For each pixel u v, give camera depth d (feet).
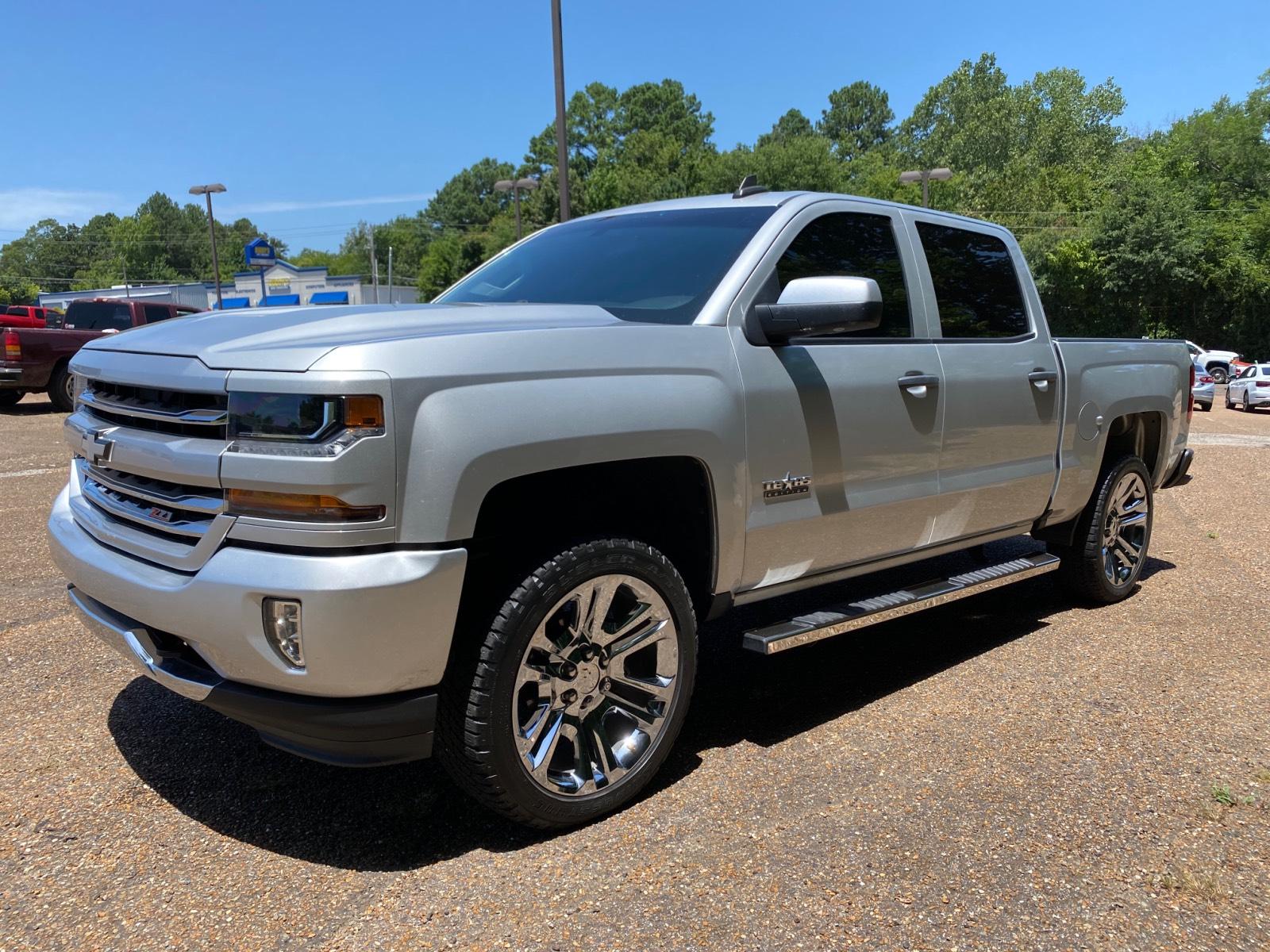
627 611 9.59
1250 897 7.91
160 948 7.17
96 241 479.41
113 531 8.95
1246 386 83.05
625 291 10.92
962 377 12.69
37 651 13.50
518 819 8.57
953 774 10.06
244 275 212.84
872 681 12.92
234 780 9.87
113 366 9.06
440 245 281.74
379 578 7.41
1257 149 182.80
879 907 7.70
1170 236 153.17
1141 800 9.49
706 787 9.78
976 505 13.24
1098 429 15.46
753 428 10.00
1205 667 13.42
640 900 7.77
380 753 7.92
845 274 11.64
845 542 11.37
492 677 8.09
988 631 15.19
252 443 7.58
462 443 7.72
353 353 7.48
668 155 257.55
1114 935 7.38
